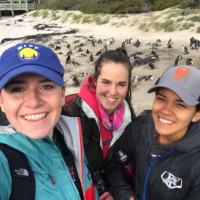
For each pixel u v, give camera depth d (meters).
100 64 0.90
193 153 0.67
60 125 0.61
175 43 5.43
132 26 7.59
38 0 15.21
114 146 0.92
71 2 11.91
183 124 0.66
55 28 9.28
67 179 0.54
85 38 6.87
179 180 0.68
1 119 0.59
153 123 0.76
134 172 0.87
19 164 0.47
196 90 0.64
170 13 7.37
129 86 0.98
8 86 0.47
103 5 10.34
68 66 4.33
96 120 0.86
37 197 0.47
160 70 3.74
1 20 13.41
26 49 0.49
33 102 0.47
